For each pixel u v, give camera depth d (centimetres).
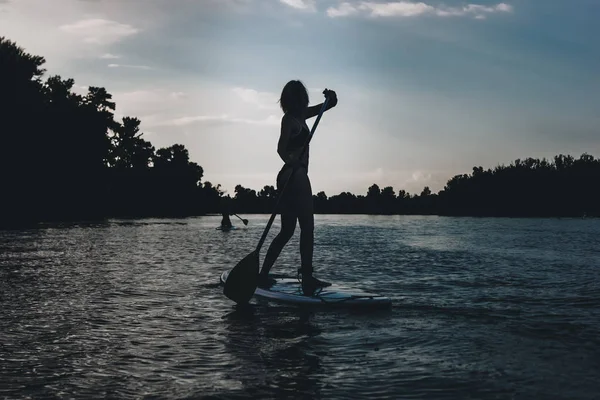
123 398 304
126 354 393
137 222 4200
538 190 7956
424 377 336
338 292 613
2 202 4469
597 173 7694
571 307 569
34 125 4538
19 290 700
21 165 4462
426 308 566
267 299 619
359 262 1070
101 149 5672
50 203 5072
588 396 302
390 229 2908
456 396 303
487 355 384
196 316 532
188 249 1431
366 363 366
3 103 4306
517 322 493
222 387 319
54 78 5912
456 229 2892
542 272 895
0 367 363
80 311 559
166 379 336
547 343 416
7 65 4353
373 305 564
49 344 423
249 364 366
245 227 3152
